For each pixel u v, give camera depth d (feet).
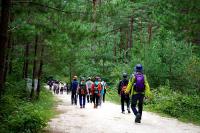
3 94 45.73
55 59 83.71
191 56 89.86
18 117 35.12
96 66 183.93
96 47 185.16
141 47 114.62
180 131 40.40
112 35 203.31
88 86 78.48
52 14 42.19
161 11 53.31
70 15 43.39
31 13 40.83
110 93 121.60
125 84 57.52
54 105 78.48
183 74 86.53
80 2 44.65
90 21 44.47
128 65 122.62
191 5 48.21
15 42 65.10
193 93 78.79
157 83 94.32
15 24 43.04
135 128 40.50
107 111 62.75
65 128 39.27
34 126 34.94
